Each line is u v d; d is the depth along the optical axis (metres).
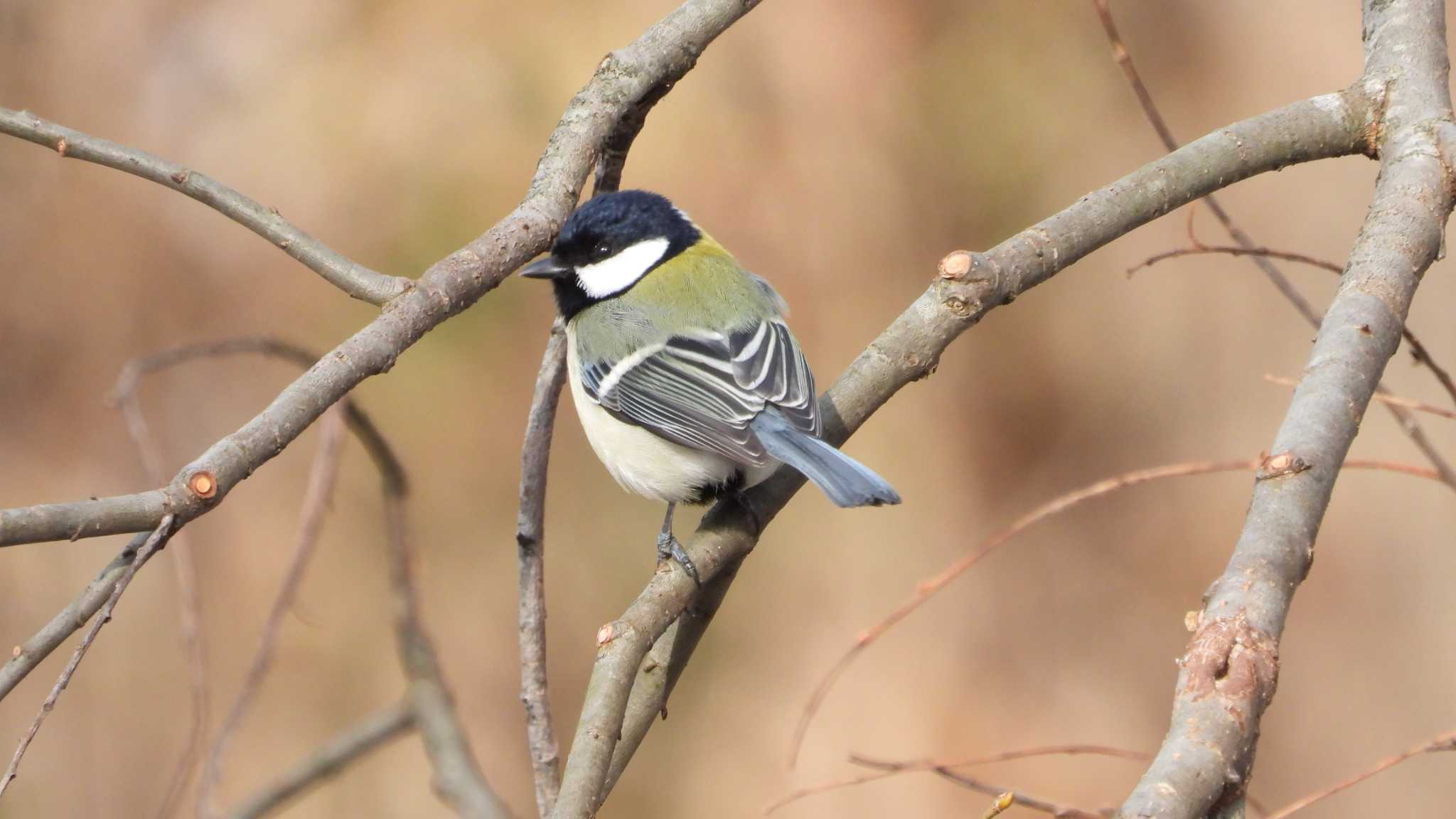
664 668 5.17
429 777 12.07
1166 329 13.15
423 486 12.52
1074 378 13.39
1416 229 4.69
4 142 12.68
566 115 5.60
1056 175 12.97
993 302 5.47
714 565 5.15
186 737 11.75
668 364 6.52
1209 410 12.98
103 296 12.66
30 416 12.49
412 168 12.43
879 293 12.98
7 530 3.61
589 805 4.15
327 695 12.05
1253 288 12.82
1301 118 5.39
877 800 12.20
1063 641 12.81
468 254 4.76
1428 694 11.46
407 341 4.47
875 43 13.11
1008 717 12.48
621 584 12.41
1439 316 11.15
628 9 12.59
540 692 6.34
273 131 12.60
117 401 6.98
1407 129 5.17
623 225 6.94
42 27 12.78
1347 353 4.22
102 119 12.74
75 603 4.10
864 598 12.97
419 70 12.61
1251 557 3.55
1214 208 6.02
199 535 12.42
